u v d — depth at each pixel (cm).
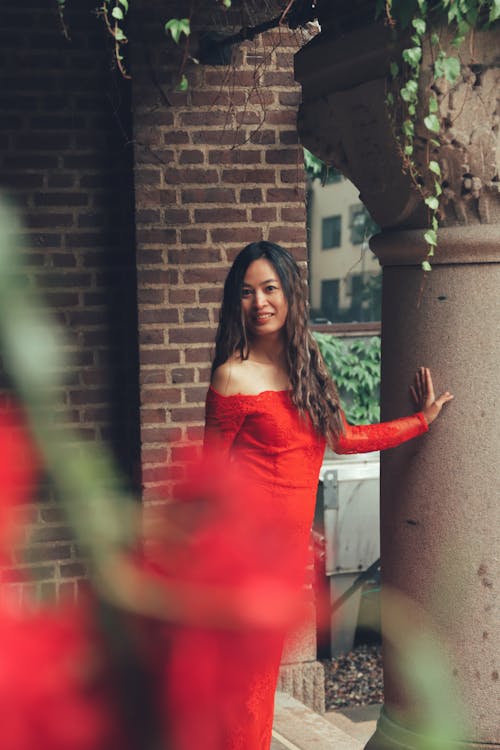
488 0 254
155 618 20
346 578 559
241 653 21
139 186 421
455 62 256
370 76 274
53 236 431
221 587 22
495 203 274
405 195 279
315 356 282
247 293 278
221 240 432
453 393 284
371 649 553
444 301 283
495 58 262
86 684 19
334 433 278
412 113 258
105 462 20
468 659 279
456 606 280
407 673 24
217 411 273
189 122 427
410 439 288
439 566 281
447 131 261
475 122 262
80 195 434
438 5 254
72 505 20
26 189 427
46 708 19
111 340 441
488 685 279
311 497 279
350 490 560
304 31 438
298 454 273
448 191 272
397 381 294
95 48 430
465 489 281
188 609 21
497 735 278
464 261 279
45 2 423
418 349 288
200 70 426
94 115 432
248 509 25
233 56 430
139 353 423
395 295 295
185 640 21
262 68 434
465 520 281
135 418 430
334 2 292
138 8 415
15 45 422
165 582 21
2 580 20
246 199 435
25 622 19
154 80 420
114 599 20
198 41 423
